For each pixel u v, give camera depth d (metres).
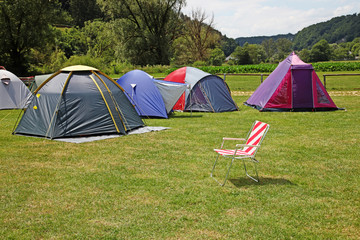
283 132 10.43
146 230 4.36
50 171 6.78
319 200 5.30
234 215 4.78
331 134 10.05
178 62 71.12
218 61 83.25
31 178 6.36
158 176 6.44
